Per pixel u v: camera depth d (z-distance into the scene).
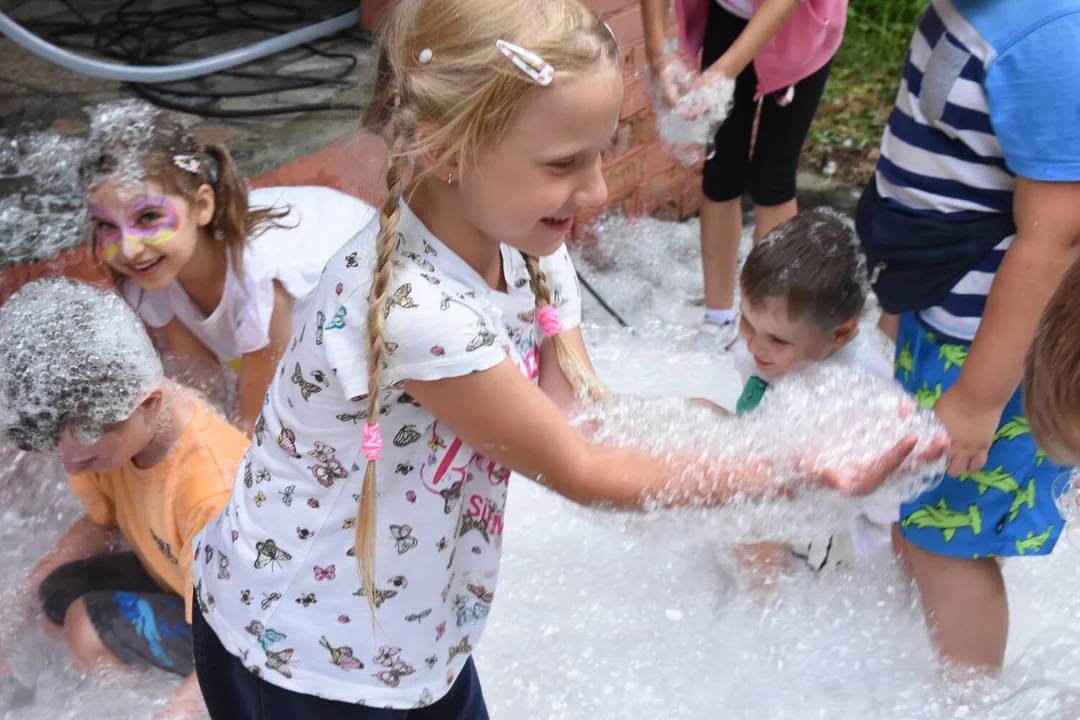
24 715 1.86
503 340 1.27
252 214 2.18
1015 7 1.63
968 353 1.72
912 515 1.87
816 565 2.13
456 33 1.12
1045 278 1.63
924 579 1.93
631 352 2.88
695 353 2.89
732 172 2.76
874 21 4.85
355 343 1.24
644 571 2.20
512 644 2.05
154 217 2.01
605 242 3.33
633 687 1.97
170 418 1.80
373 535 1.27
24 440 1.73
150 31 3.41
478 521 1.42
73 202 2.42
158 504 1.79
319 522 1.34
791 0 2.46
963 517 1.82
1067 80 1.56
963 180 1.76
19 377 1.67
